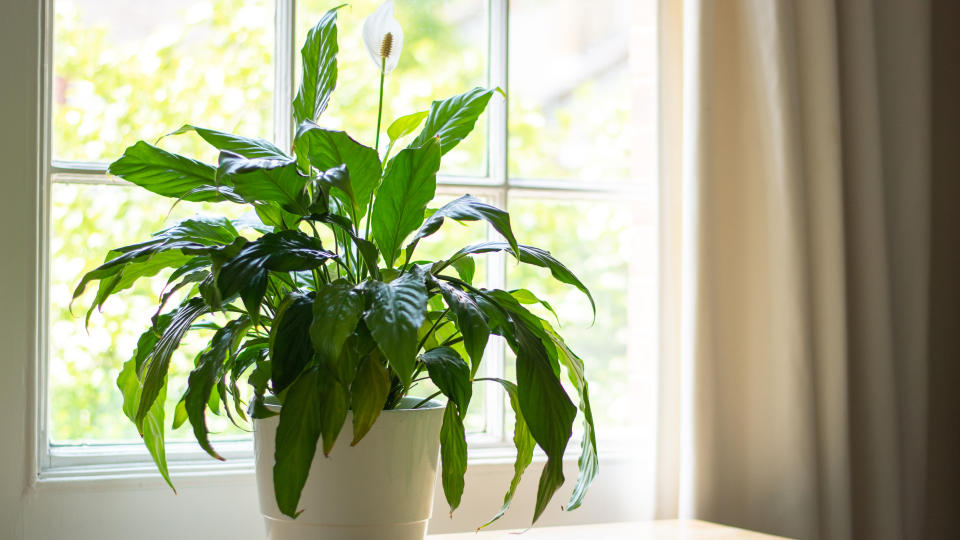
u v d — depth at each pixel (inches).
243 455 51.6
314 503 34.8
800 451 52.6
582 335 60.5
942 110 66.6
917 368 58.8
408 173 35.2
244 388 52.6
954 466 65.4
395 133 42.1
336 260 34.4
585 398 39.9
